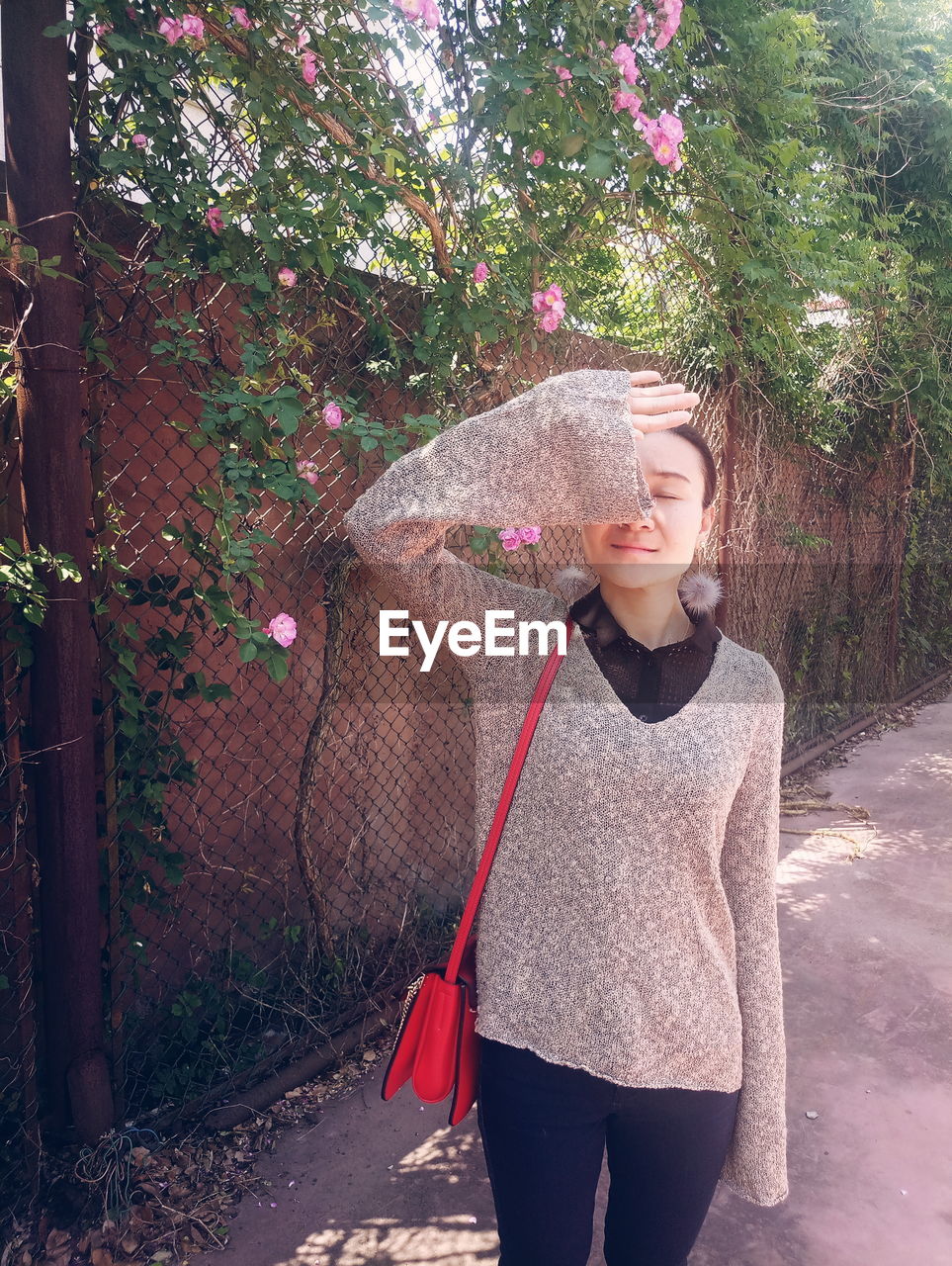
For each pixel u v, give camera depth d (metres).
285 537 2.72
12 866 2.00
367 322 2.51
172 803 2.50
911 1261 2.03
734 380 4.43
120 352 2.24
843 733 6.66
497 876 1.22
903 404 6.28
